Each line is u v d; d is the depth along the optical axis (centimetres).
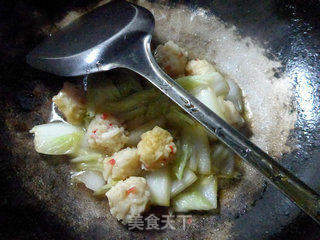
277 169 19
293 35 26
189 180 23
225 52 29
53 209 23
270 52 27
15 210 21
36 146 25
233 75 28
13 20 27
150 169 23
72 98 25
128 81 26
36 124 26
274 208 21
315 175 21
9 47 27
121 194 22
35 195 23
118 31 24
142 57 24
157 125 25
